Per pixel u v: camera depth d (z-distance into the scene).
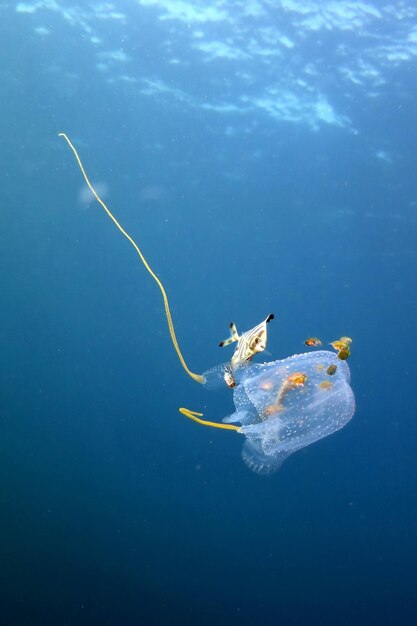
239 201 29.12
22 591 16.11
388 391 54.44
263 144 23.72
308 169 24.64
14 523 21.20
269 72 19.12
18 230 37.19
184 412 3.54
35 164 28.45
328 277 37.12
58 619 15.27
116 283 44.72
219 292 46.16
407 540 34.94
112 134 24.75
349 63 17.91
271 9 16.39
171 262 40.34
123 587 18.25
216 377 3.76
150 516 28.05
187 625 17.23
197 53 18.98
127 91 21.83
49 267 42.25
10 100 23.36
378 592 25.55
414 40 16.56
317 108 20.56
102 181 28.77
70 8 17.75
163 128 23.91
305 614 21.31
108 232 35.62
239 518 32.44
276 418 3.79
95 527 23.41
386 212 26.38
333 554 29.34
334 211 27.58
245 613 19.66
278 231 31.86
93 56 19.95
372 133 21.25
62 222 35.03
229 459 49.53
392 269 32.59
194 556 23.11
